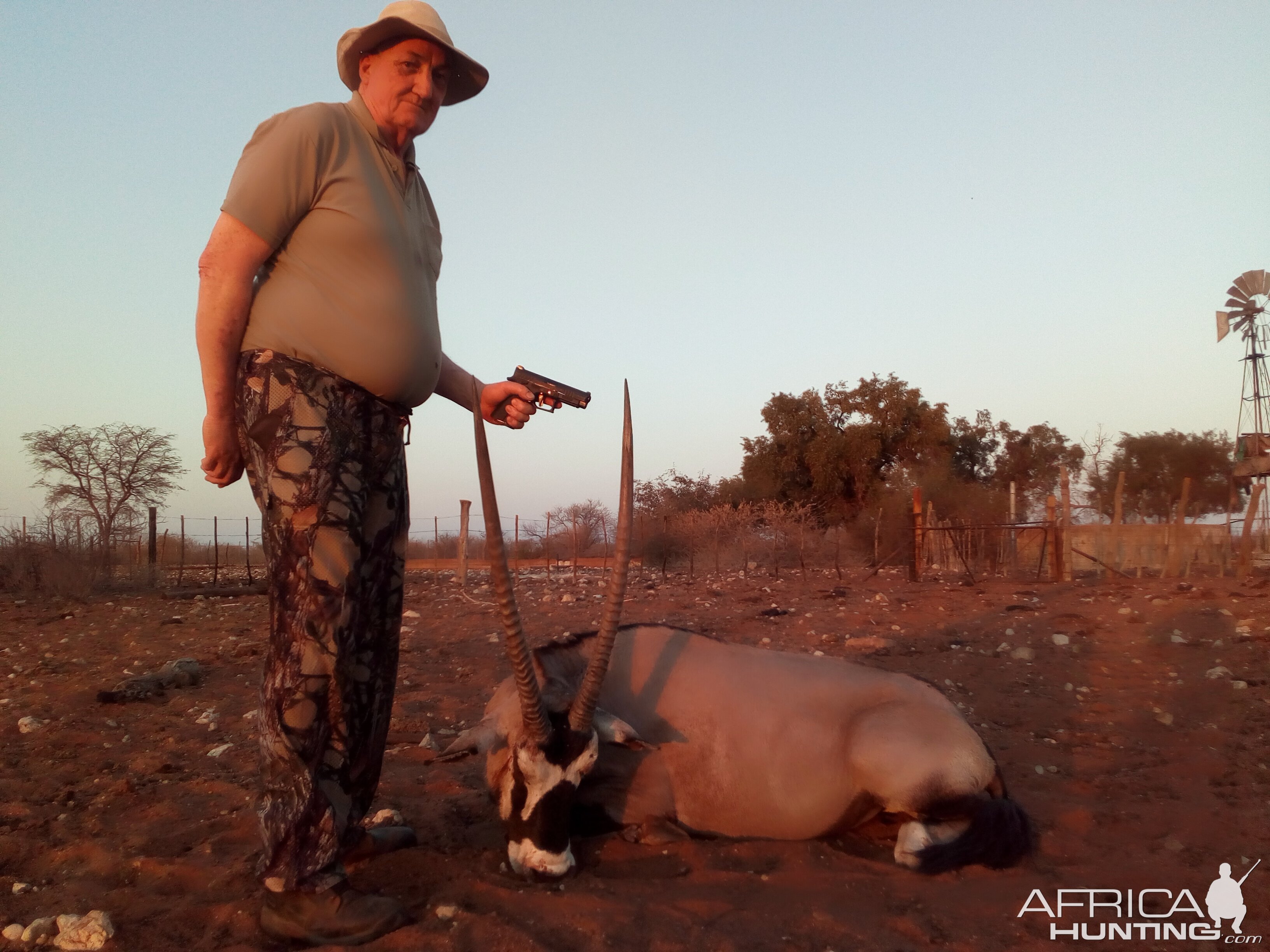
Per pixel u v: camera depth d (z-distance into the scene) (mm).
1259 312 24766
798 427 34281
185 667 7539
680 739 4016
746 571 17000
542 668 3953
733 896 3430
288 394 2992
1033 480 33781
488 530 3273
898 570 18703
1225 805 4434
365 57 3295
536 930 3051
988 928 3191
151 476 26500
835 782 3947
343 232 3049
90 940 2949
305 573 2957
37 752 5344
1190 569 15352
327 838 2977
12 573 16422
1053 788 4820
